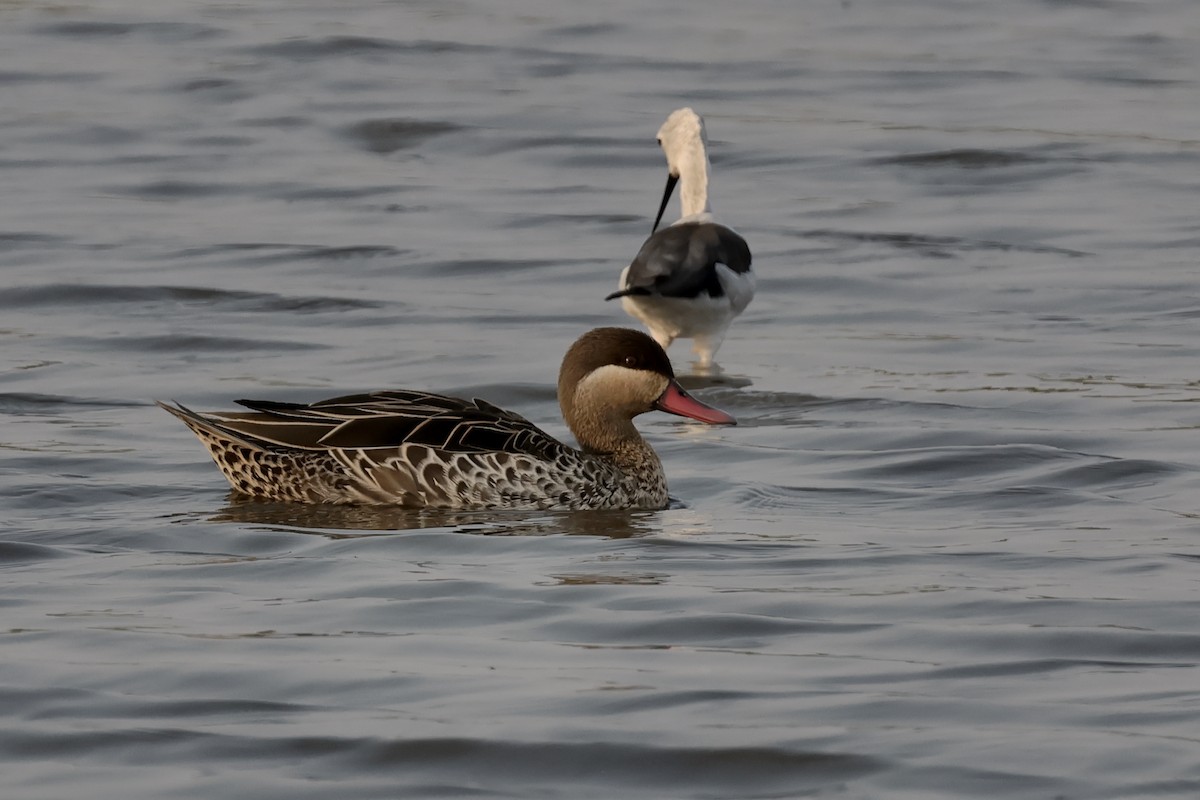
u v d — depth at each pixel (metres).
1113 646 9.58
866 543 12.02
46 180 27.75
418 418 13.43
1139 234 24.84
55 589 10.77
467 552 11.85
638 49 38.34
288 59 36.66
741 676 9.12
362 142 30.92
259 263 23.02
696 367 18.72
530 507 13.33
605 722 8.45
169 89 34.12
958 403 16.62
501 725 8.41
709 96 34.50
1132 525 12.42
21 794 7.71
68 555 11.63
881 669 9.22
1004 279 22.44
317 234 24.73
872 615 10.20
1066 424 15.75
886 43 39.28
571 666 9.27
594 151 30.48
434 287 22.12
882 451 14.88
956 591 10.67
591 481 13.43
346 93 34.06
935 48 38.81
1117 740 8.18
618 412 14.07
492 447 13.41
